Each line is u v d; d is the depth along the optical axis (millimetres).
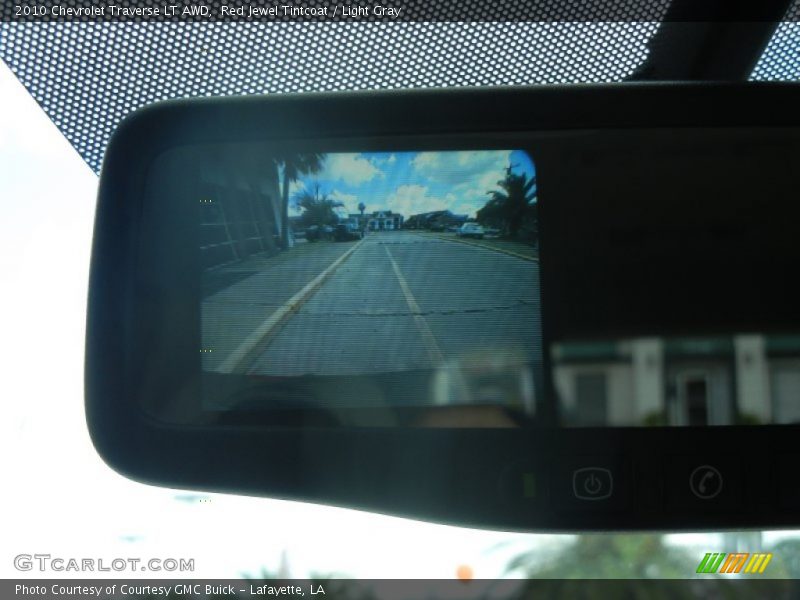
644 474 171
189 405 178
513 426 177
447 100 181
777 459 172
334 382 180
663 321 181
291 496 175
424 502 172
